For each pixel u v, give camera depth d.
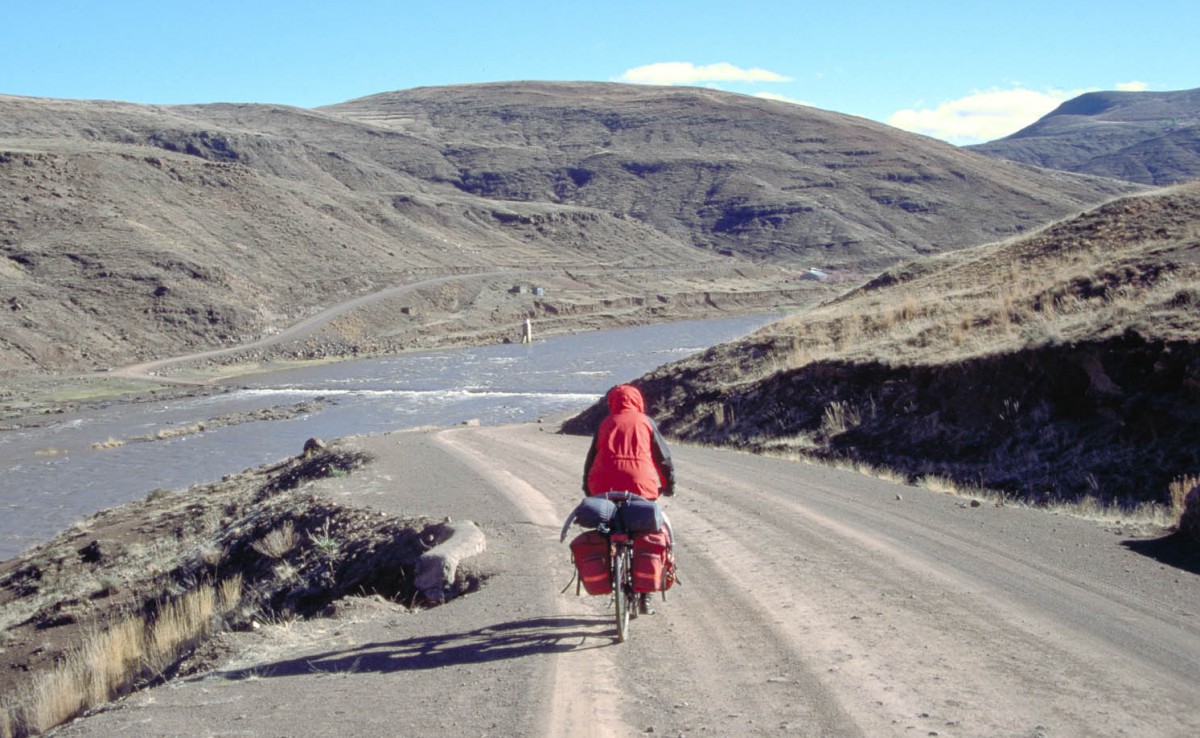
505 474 16.67
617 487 6.63
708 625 7.02
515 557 9.78
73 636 13.58
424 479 16.42
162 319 86.12
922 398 18.66
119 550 17.50
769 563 8.94
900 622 6.88
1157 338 15.55
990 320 20.95
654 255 166.38
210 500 20.62
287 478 20.33
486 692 5.74
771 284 145.38
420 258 129.25
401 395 59.53
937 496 12.66
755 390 22.95
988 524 10.49
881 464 17.66
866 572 8.41
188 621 11.88
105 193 104.94
